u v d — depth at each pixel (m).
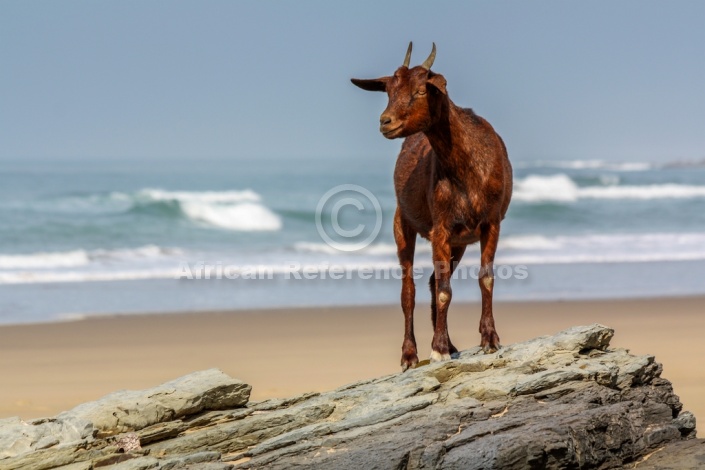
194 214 56.03
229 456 12.83
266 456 12.43
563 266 41.28
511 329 26.91
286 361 23.31
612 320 28.39
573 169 95.69
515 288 35.16
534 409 12.96
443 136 14.61
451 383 13.99
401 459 11.77
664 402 14.27
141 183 80.31
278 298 33.41
